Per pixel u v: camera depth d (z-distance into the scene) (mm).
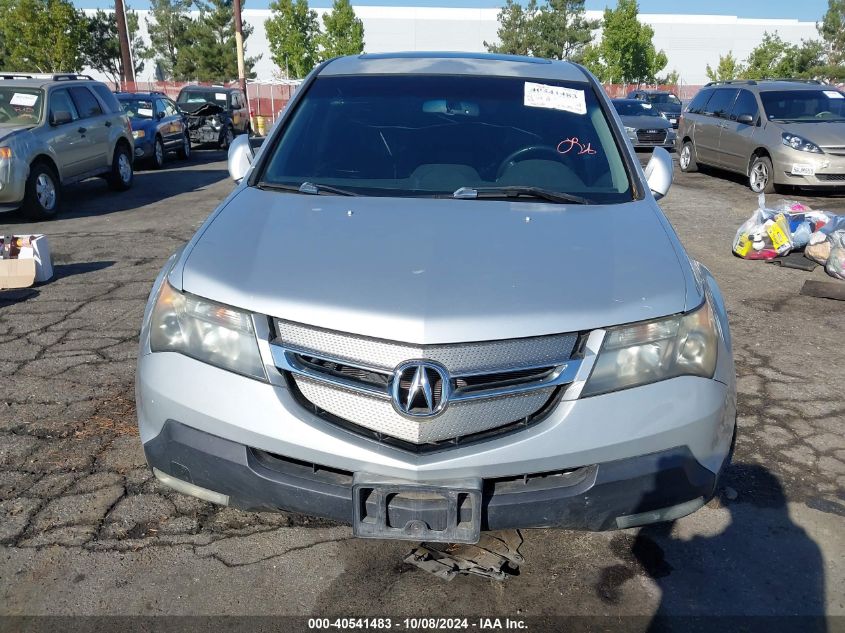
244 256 2635
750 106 12719
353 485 2285
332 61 4305
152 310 2693
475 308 2322
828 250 6980
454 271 2494
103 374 4383
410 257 2580
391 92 3867
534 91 3891
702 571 2766
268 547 2850
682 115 15258
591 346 2346
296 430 2320
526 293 2400
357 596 2600
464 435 2293
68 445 3551
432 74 4000
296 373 2344
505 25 58344
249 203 3109
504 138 3594
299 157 3523
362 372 2316
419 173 3393
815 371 4645
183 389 2455
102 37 47938
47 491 3174
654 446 2375
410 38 63656
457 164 3439
